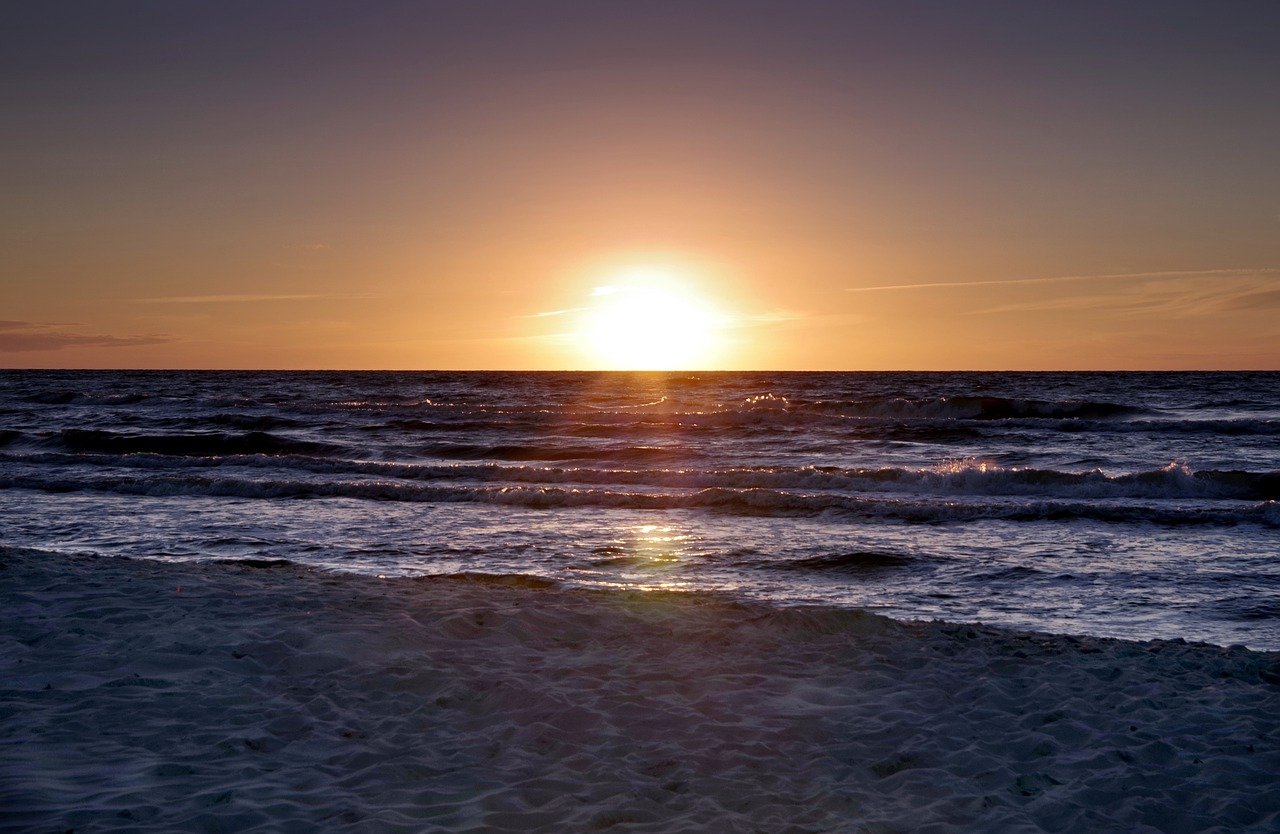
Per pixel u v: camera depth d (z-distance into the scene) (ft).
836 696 24.72
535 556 50.78
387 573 45.80
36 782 15.66
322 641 26.02
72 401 201.98
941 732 21.88
